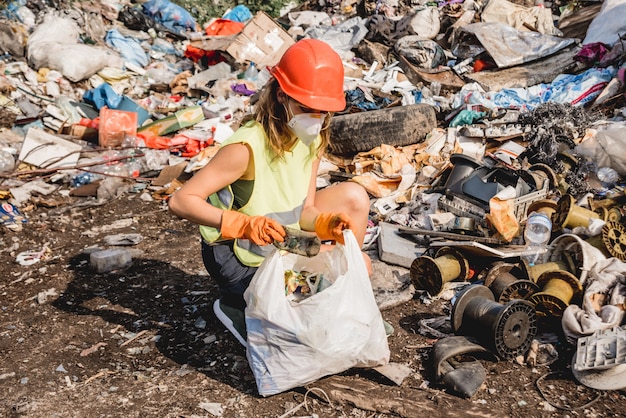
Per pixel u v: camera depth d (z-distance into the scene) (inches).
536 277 126.2
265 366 102.0
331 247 113.4
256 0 446.9
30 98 287.3
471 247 133.6
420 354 115.4
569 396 102.1
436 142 219.9
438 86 288.8
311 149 109.7
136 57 340.5
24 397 108.4
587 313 114.0
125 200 220.8
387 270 147.6
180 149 260.5
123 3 389.1
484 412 98.8
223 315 120.0
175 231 191.3
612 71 269.4
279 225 96.9
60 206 217.0
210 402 104.5
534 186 165.2
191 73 335.3
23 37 316.2
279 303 98.5
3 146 255.4
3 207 206.2
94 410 104.0
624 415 97.1
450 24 341.4
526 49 298.5
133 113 266.2
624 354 103.9
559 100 259.6
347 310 99.6
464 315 114.0
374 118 220.8
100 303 144.3
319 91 98.2
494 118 232.2
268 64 337.1
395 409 100.0
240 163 102.2
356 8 385.1
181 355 120.3
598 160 194.1
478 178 165.8
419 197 184.4
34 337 130.0
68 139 262.2
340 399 103.1
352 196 118.3
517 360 111.0
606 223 132.8
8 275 164.6
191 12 425.7
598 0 339.6
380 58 323.6
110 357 121.1
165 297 145.3
